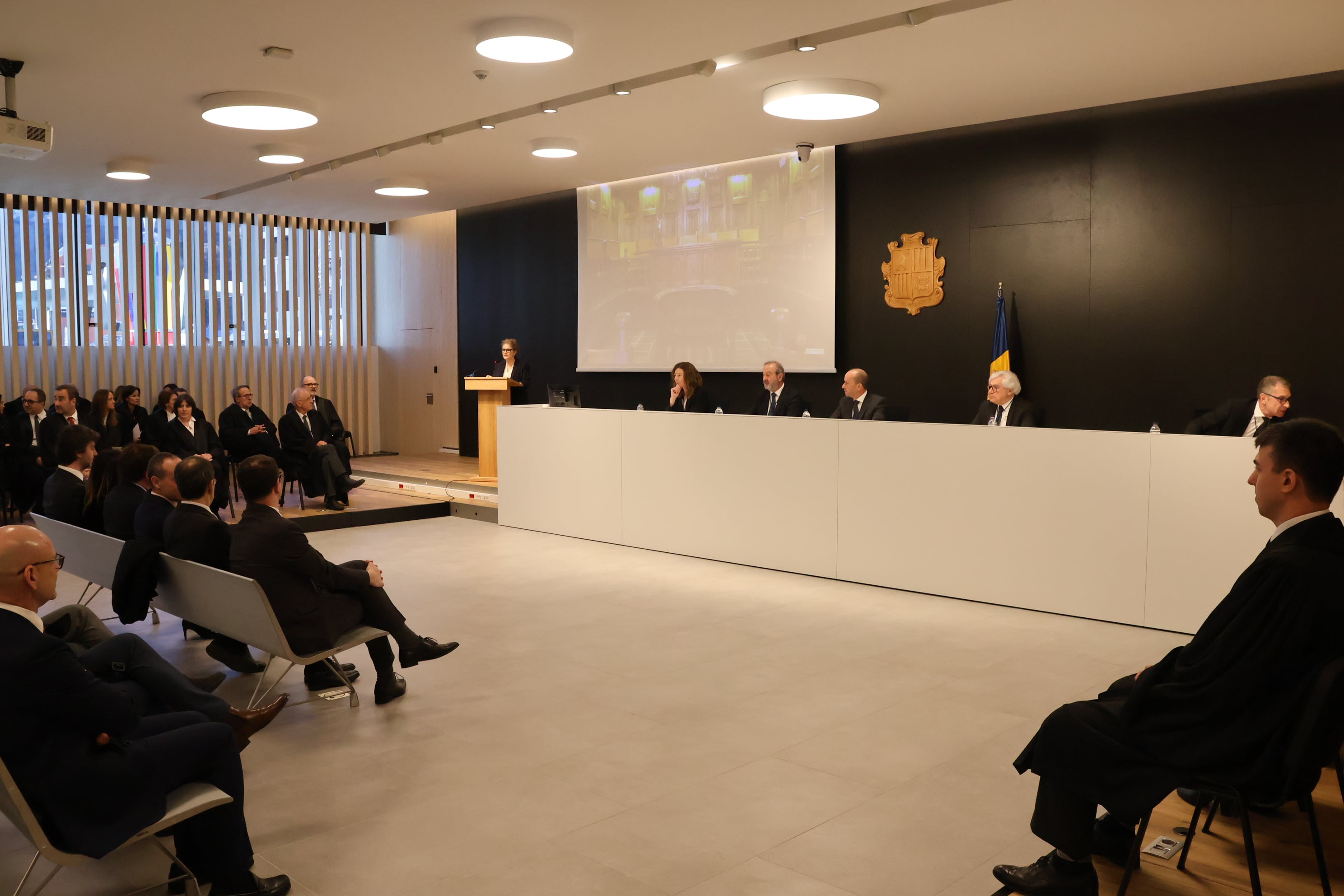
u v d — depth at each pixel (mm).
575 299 11664
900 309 8867
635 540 8203
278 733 4125
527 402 11078
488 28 5621
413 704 4488
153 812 2525
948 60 6340
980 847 3105
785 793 3518
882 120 8047
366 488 11242
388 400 14703
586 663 5086
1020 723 4199
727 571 7285
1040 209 7992
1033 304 8094
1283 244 6887
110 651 3410
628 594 6570
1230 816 2982
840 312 9281
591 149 9109
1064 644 5363
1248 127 6977
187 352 12914
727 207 9953
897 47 6086
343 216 13461
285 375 13836
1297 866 2680
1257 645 2277
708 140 8750
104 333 12289
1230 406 6672
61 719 2436
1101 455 5770
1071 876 2619
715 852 3076
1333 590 2260
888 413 7969
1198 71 6609
